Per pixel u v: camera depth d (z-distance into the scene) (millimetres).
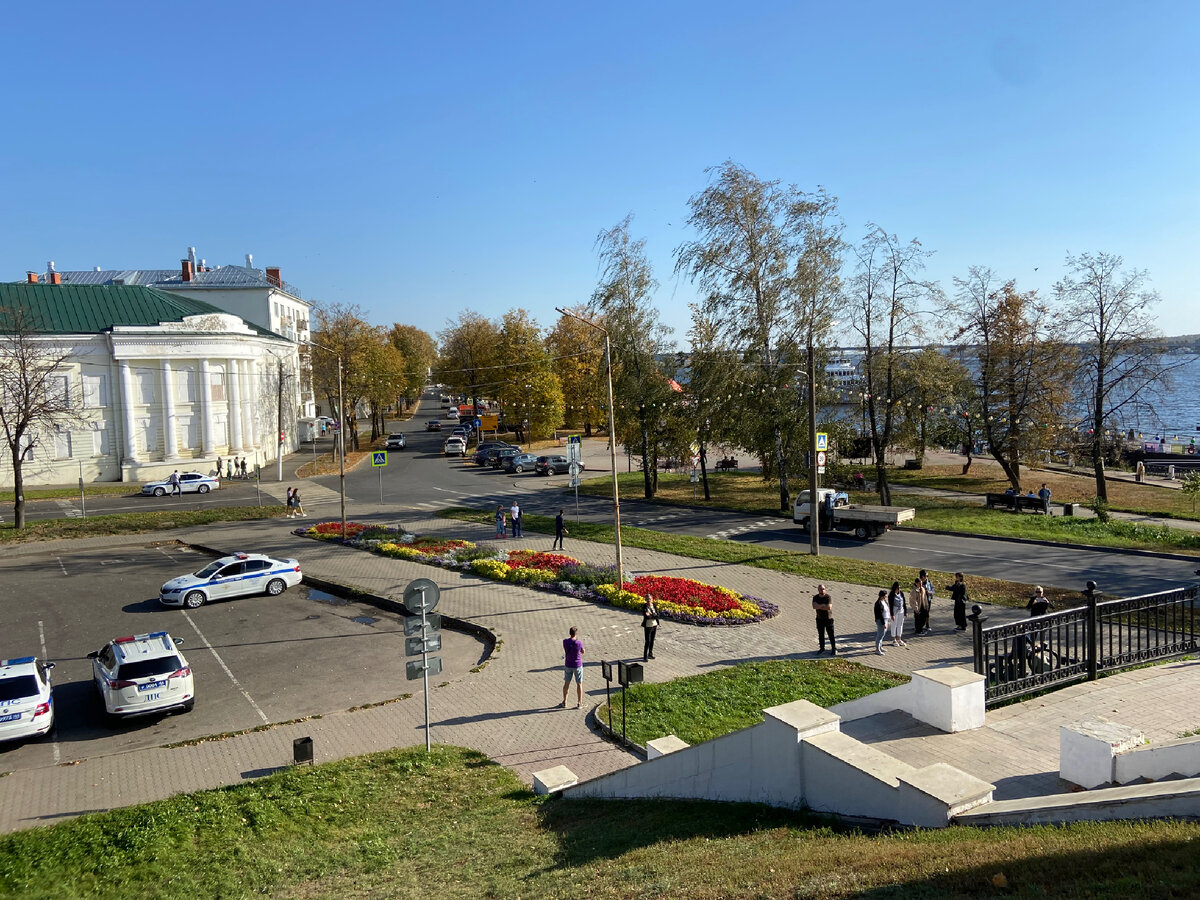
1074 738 7609
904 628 21094
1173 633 12047
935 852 6086
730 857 7160
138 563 32688
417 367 132000
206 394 61312
